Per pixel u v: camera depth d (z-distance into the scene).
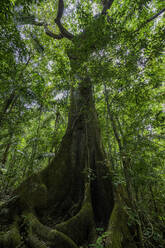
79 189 3.62
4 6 2.87
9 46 3.62
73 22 5.85
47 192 3.46
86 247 2.40
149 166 3.21
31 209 3.07
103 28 3.08
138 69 3.13
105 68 3.01
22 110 4.64
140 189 3.72
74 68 3.59
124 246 2.27
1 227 2.63
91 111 4.53
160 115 3.36
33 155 4.64
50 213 3.19
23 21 3.84
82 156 4.04
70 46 3.72
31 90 4.59
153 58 3.02
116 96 3.43
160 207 3.55
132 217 2.39
